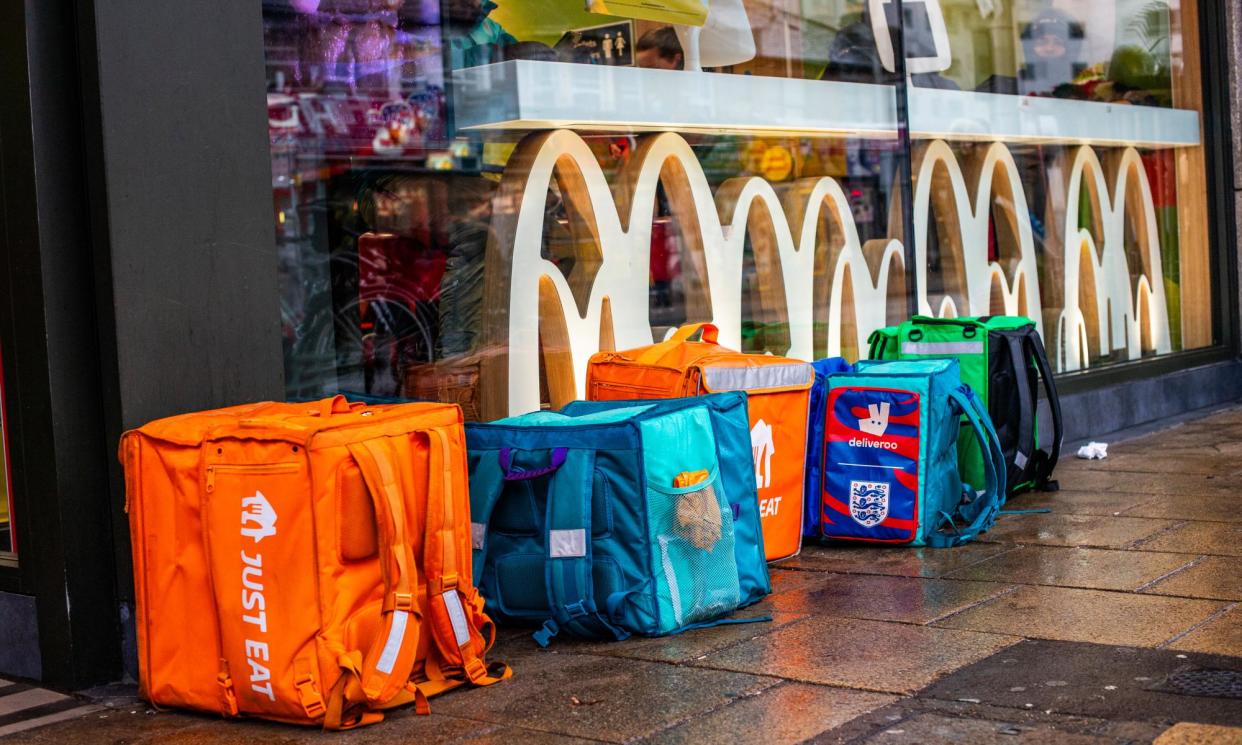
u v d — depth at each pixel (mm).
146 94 4648
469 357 6270
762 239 7566
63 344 4609
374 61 5902
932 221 8609
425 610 4203
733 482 5121
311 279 5652
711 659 4438
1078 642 4375
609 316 6844
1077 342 9727
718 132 7352
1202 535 5887
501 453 4801
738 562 5090
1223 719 3559
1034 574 5363
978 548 5898
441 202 6164
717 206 7352
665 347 5930
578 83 6730
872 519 5977
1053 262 9570
